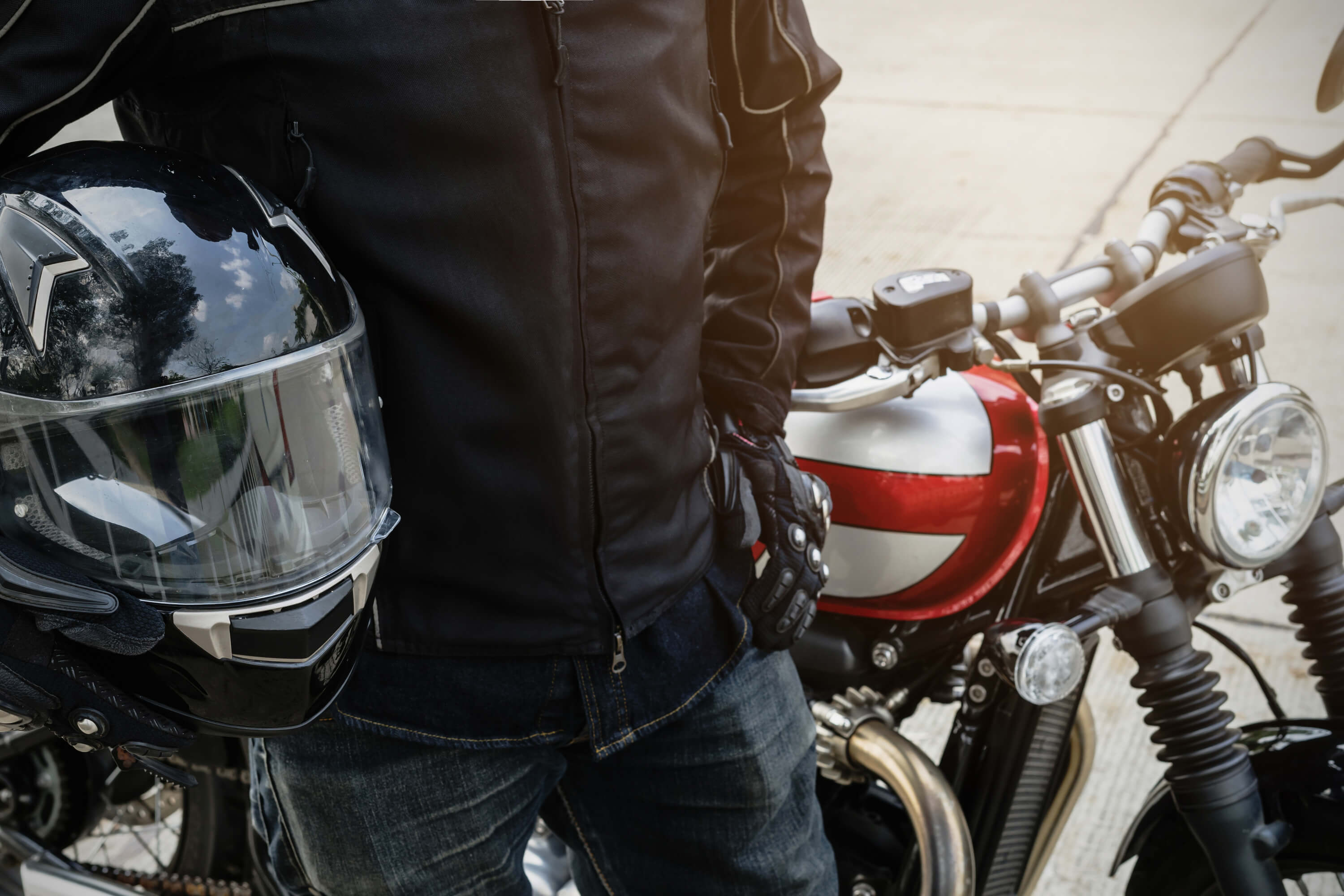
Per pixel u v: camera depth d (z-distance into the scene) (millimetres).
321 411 728
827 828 1310
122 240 667
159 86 767
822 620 1259
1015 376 1270
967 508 1162
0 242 660
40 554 687
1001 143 4410
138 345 661
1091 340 1117
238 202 716
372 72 718
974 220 3855
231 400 684
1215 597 1153
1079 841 1812
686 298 890
